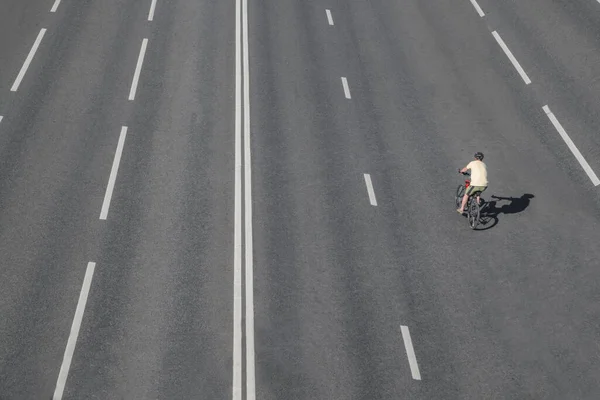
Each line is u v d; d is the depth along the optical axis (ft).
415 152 333.83
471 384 238.89
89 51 378.94
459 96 368.68
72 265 266.36
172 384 229.86
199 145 327.47
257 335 247.29
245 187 307.99
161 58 379.35
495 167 327.67
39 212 287.48
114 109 343.67
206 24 408.67
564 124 349.82
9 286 256.32
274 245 282.36
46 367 231.50
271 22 414.62
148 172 311.06
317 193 308.40
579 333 259.19
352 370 238.89
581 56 390.01
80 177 305.73
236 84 366.02
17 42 380.17
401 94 368.68
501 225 299.79
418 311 261.44
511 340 254.68
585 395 238.68
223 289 262.67
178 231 284.41
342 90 368.07
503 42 403.75
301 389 231.71
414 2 440.86
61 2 414.62
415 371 240.73
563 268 282.97
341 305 260.83
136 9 415.85
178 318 250.37
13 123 330.34
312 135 338.95
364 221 296.92
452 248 288.51
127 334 243.40
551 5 431.43
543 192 316.19
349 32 411.34
